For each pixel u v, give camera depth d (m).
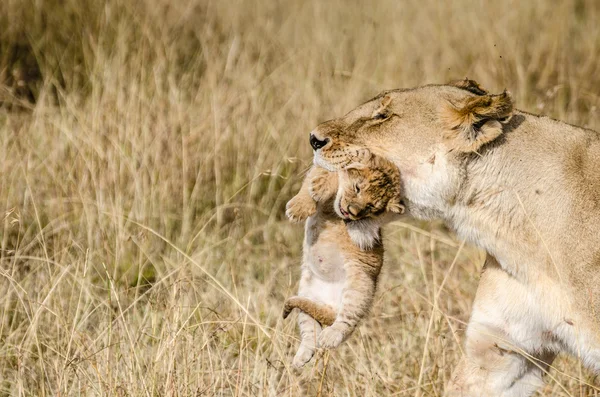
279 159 13.11
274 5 18.77
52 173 11.79
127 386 8.32
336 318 7.90
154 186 12.12
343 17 18.81
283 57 16.47
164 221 11.84
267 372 9.03
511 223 8.11
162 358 8.59
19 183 11.65
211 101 13.70
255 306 9.92
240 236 12.20
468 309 10.77
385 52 17.34
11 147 12.29
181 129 12.80
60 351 8.99
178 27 16.25
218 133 13.09
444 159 8.12
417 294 10.27
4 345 9.36
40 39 15.46
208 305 10.06
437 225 12.95
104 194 11.71
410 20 18.94
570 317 7.98
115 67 13.91
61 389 8.40
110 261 10.88
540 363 8.46
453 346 9.81
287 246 12.32
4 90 14.28
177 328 8.78
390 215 8.14
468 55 17.62
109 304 9.43
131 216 11.54
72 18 15.65
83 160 12.02
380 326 10.26
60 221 11.23
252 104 13.98
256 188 12.87
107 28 15.18
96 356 8.80
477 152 8.05
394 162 8.19
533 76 17.22
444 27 18.27
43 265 10.40
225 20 17.28
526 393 8.55
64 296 10.10
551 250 8.02
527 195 8.08
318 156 8.12
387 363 9.49
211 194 12.70
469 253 11.82
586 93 15.75
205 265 10.92
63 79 14.91
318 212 8.07
